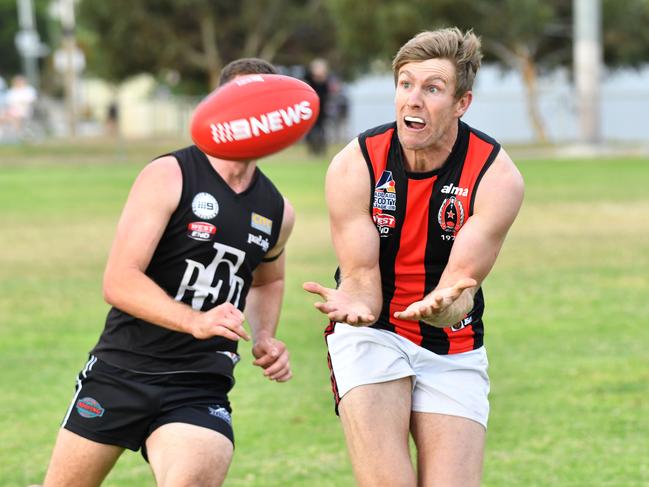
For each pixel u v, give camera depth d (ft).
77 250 86.43
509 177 25.84
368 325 25.85
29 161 191.11
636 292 66.18
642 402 43.93
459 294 24.14
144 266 26.12
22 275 75.05
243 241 26.96
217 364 26.76
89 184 145.79
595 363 49.90
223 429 26.08
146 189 26.30
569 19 243.40
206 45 276.00
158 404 26.14
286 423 42.34
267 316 29.19
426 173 25.80
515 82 290.76
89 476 26.78
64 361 51.67
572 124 225.56
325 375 48.98
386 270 26.78
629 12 236.02
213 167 26.73
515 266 76.13
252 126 23.76
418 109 24.93
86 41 371.76
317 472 36.83
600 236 90.12
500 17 223.30
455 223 25.96
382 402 25.90
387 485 24.93
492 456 38.04
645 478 35.76
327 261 77.51
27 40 346.74
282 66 292.81
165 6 272.10
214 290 26.91
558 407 43.42
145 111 310.45
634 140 217.15
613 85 296.30
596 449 38.60
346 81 298.35
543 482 35.45
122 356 26.55
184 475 24.86
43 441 40.52
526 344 53.47
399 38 224.12
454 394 26.45
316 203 115.55
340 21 232.94
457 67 24.98
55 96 437.58
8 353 53.01
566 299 64.23
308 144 193.06
